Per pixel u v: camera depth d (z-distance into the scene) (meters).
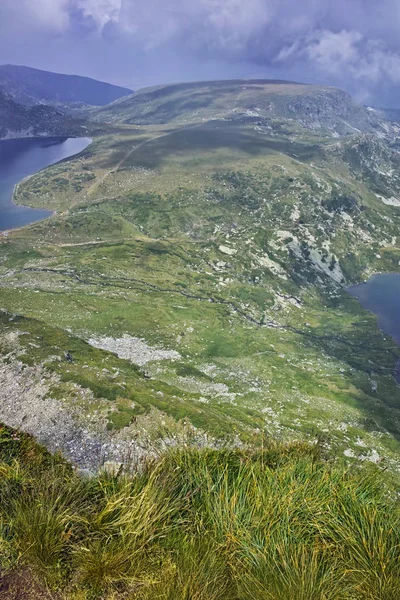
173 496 8.36
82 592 6.48
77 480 8.88
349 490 8.51
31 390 39.91
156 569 6.78
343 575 6.61
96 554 6.95
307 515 7.87
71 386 40.75
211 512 7.96
